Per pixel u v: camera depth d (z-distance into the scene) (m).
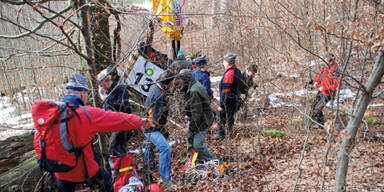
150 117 3.82
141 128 2.72
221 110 5.18
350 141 2.30
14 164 4.88
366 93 2.17
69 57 7.03
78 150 2.43
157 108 3.73
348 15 2.49
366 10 2.38
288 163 4.39
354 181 3.64
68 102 2.45
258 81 5.44
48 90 7.07
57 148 2.33
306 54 3.38
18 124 7.31
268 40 4.54
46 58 7.00
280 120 5.59
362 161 4.07
